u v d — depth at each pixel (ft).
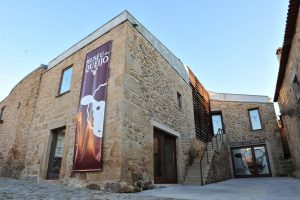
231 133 42.96
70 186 17.80
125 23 21.02
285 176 36.19
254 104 42.96
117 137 16.71
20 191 12.67
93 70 21.53
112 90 18.80
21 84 34.42
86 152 18.28
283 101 31.50
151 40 25.05
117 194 13.76
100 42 23.02
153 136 21.11
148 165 18.93
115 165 16.02
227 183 25.67
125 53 19.45
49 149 23.40
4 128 33.83
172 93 27.66
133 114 18.45
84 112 20.25
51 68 29.50
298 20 18.72
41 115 26.66
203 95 42.75
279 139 38.78
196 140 32.50
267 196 13.29
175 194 14.58
